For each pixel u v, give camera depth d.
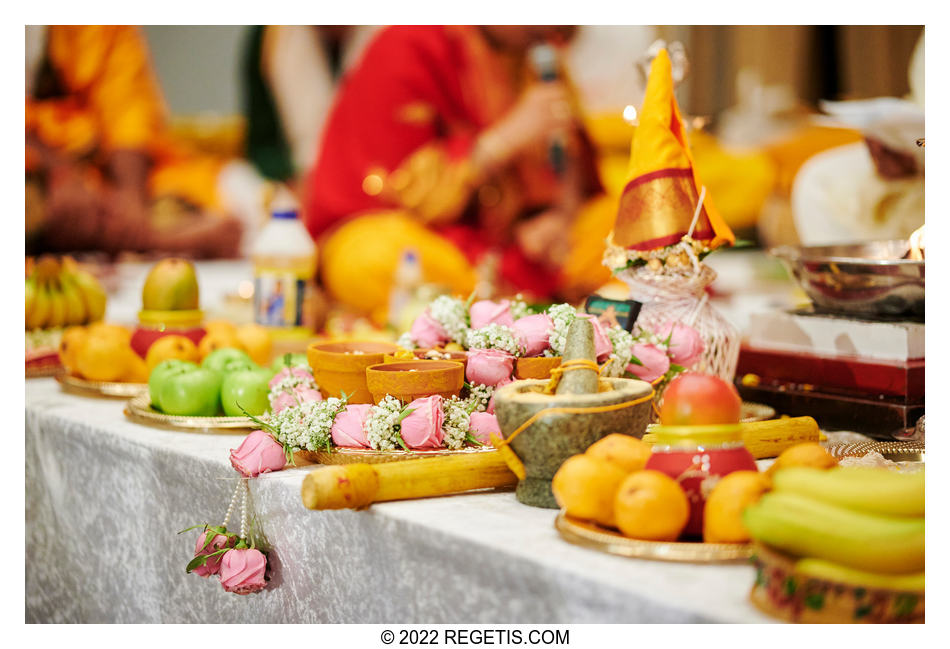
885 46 3.61
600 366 1.30
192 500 1.45
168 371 1.69
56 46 4.37
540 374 1.32
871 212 3.48
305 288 2.24
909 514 0.81
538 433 1.11
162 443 1.52
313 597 1.24
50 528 1.88
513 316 1.46
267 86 4.39
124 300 4.03
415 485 1.16
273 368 1.68
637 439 1.14
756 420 1.48
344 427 1.29
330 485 1.08
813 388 1.66
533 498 1.14
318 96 4.32
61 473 1.82
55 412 1.83
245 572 1.25
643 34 4.00
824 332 1.67
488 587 1.00
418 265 2.94
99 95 4.45
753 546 0.92
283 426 1.31
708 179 3.87
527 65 4.14
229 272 4.48
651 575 0.90
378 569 1.14
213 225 4.50
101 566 1.70
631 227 1.52
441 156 4.17
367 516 1.15
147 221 4.49
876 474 0.84
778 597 0.81
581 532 0.98
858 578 0.78
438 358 1.37
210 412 1.66
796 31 3.72
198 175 4.52
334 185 4.25
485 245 4.19
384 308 4.07
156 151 4.54
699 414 0.98
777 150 3.77
